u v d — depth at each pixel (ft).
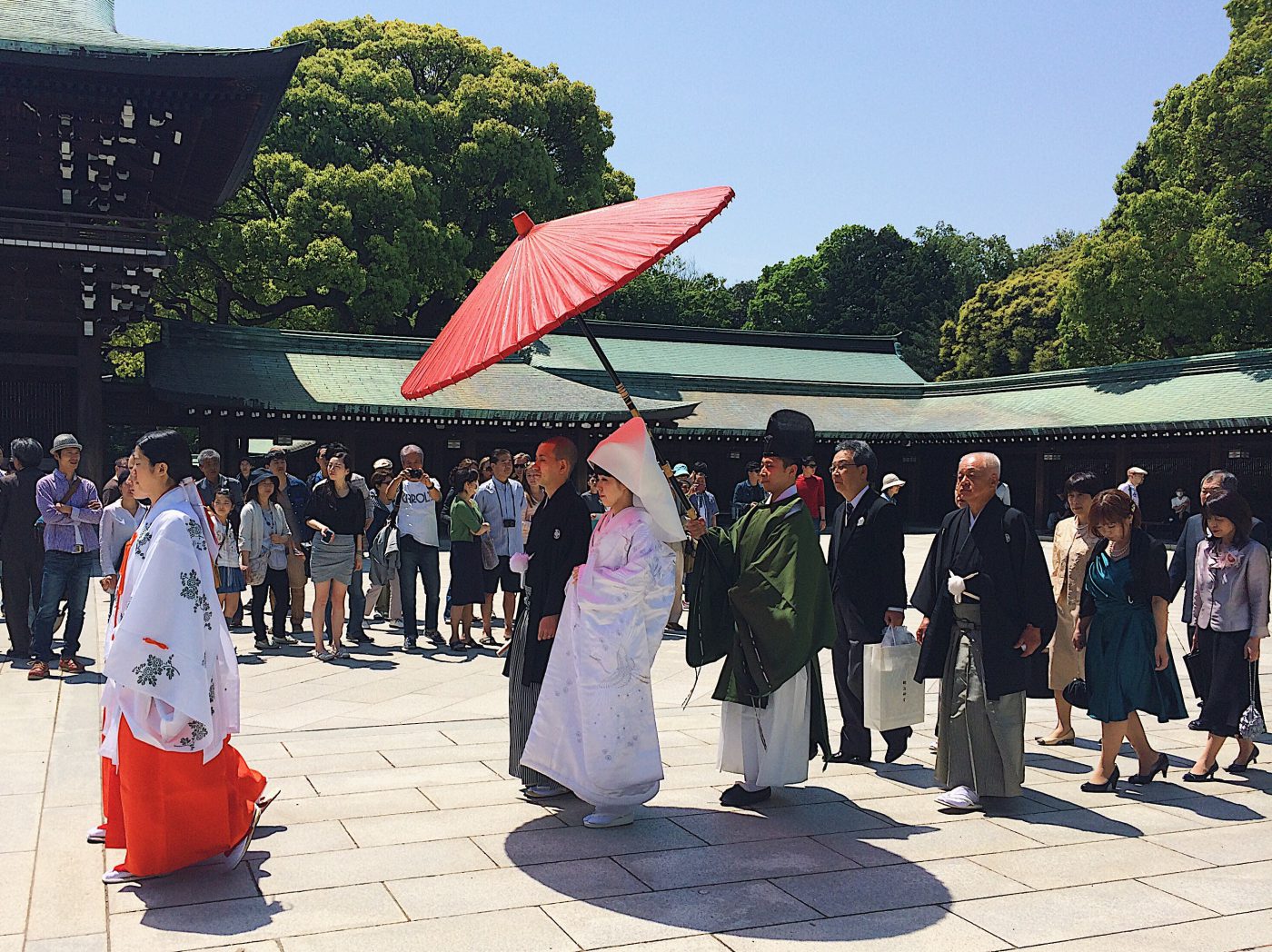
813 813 15.43
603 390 104.12
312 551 29.19
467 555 30.71
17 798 15.28
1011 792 15.39
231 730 12.59
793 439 15.30
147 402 77.82
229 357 85.25
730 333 134.51
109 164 61.93
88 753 17.78
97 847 13.39
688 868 12.96
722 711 15.92
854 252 201.57
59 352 63.46
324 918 11.26
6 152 60.85
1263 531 18.24
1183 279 102.37
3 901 11.64
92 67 54.34
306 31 121.08
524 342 11.57
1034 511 111.65
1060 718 20.35
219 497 30.76
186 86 58.13
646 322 177.58
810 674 15.85
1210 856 13.64
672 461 109.70
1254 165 102.27
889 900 11.98
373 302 105.60
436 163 115.65
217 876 12.51
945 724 15.88
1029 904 11.91
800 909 11.68
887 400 126.62
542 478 15.48
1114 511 16.43
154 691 11.46
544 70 127.44
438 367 12.67
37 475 27.22
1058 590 20.03
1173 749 20.01
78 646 25.40
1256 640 17.16
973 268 229.66
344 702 23.49
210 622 12.14
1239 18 105.81
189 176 74.33
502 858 13.26
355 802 15.64
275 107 60.70
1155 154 115.24
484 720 21.74
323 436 83.66
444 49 120.67
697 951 10.57
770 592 14.75
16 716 20.56
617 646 14.19
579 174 128.88
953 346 161.07
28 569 26.94
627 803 14.40
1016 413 111.45
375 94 111.55
